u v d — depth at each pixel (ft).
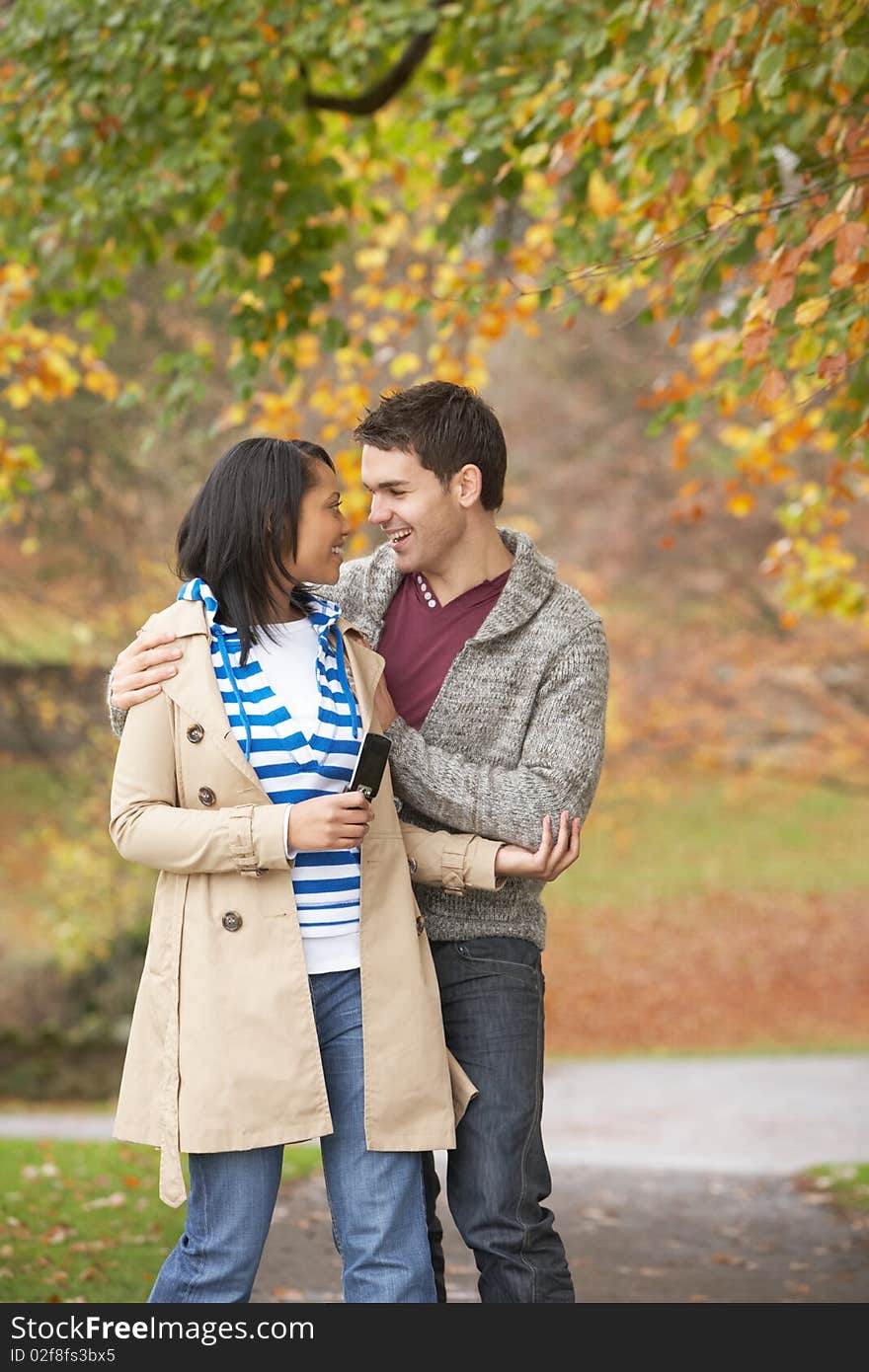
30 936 70.18
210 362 27.73
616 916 81.35
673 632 75.82
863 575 53.52
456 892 13.38
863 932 78.54
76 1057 62.23
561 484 71.61
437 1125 12.65
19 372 31.83
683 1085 50.65
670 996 74.79
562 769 13.55
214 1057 11.97
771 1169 33.73
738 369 22.11
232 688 12.41
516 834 13.24
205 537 12.69
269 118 25.89
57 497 52.70
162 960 12.26
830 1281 22.62
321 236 26.37
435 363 31.81
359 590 14.57
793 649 72.28
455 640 14.16
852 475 38.01
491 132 23.84
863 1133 39.68
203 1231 12.34
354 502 31.73
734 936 79.20
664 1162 34.94
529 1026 13.79
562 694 13.89
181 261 28.27
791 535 33.65
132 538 55.72
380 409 13.78
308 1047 12.08
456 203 25.03
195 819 11.97
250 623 12.51
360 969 12.51
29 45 26.25
